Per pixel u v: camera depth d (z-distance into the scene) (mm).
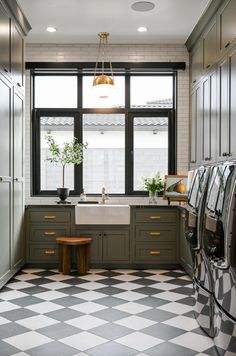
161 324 3312
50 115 6148
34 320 3389
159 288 4426
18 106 4855
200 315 3219
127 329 3197
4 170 4258
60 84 6168
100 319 3424
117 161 6195
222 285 2561
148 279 4852
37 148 6129
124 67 5977
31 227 5422
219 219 2578
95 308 3719
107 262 5445
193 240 3314
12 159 4586
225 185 2547
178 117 6047
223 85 4062
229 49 3859
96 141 6180
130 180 6137
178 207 5402
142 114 6160
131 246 5461
